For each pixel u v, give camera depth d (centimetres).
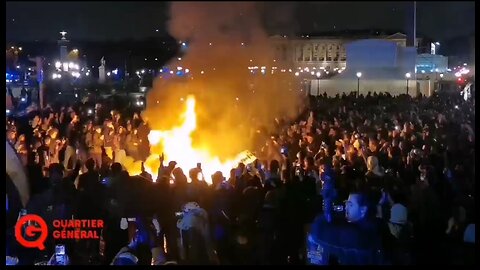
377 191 712
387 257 623
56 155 1064
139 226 684
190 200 726
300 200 714
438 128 1222
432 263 620
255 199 721
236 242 703
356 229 623
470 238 618
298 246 700
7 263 668
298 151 1087
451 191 730
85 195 719
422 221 658
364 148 1030
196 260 671
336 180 784
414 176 850
